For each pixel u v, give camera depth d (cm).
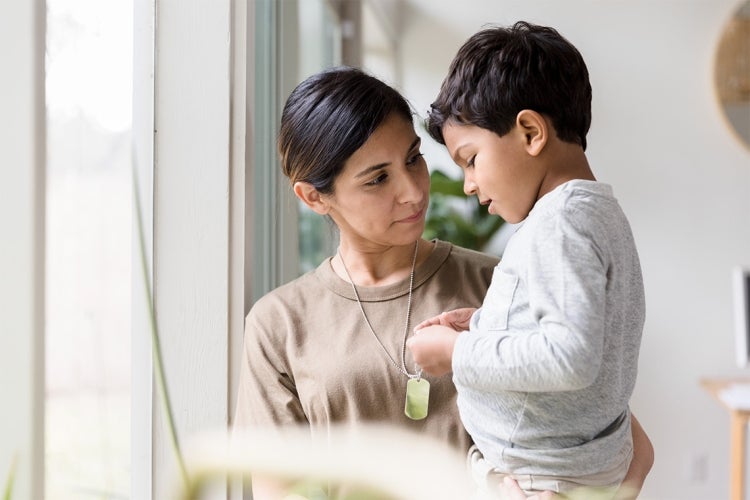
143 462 107
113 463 101
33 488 74
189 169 109
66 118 91
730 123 331
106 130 101
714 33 333
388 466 32
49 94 86
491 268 112
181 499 31
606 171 339
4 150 75
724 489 335
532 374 75
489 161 91
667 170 336
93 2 96
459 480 36
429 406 103
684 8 334
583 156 94
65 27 89
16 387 75
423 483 33
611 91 338
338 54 284
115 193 103
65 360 91
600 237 82
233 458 31
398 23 353
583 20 339
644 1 336
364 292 109
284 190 176
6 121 75
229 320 110
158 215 109
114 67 102
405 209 101
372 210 100
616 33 338
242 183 110
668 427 338
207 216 109
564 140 91
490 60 91
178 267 109
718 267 335
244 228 110
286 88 206
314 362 106
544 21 342
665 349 337
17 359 75
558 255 79
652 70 336
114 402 102
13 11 75
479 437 92
